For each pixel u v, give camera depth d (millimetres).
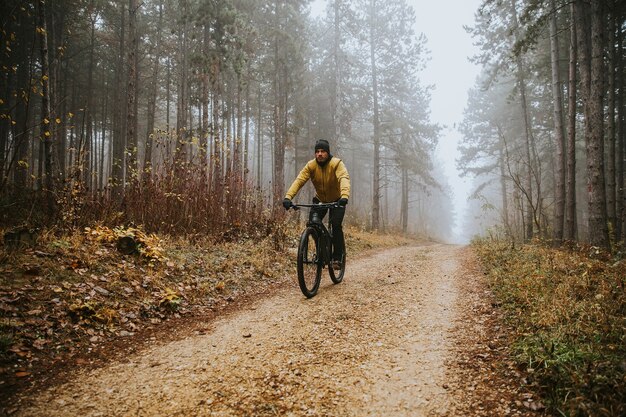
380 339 3582
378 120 24484
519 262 6492
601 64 9094
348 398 2562
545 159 23609
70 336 3332
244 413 2367
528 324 3578
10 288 3625
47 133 6367
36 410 2305
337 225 5285
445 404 2486
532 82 23344
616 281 4613
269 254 7441
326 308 4520
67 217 5598
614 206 12391
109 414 2316
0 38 6016
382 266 7578
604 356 2699
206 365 3033
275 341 3539
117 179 7734
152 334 3730
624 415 2150
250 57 19484
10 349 2902
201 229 7586
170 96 28766
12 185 6230
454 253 10078
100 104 25062
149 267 5191
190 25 21188
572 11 12219
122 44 21312
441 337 3611
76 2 17234
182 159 8172
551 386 2523
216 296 5082
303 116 23031
